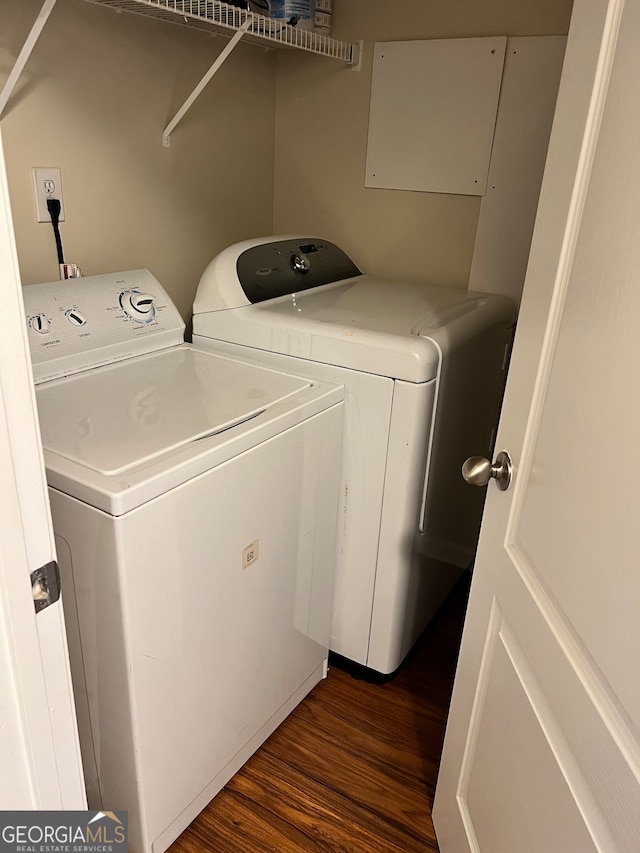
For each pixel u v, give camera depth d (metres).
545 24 1.74
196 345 1.73
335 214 2.22
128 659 1.11
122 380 1.46
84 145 1.60
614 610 0.71
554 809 0.85
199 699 1.32
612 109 0.74
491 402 1.94
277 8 1.79
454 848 1.29
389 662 1.77
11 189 1.47
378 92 2.01
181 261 1.98
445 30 1.88
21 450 0.68
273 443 1.31
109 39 1.58
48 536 0.73
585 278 0.79
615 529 0.71
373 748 1.65
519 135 1.85
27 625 0.73
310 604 1.65
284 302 1.74
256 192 2.21
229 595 1.32
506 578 1.03
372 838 1.44
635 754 0.67
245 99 2.06
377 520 1.61
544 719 0.89
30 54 1.42
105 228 1.71
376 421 1.51
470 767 1.21
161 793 1.30
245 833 1.44
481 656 1.14
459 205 2.00
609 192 0.74
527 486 0.97
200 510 1.17
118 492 1.00
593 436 0.76
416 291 1.95
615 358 0.72
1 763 0.75
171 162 1.85
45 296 1.44
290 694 1.69
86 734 1.28
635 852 0.67
